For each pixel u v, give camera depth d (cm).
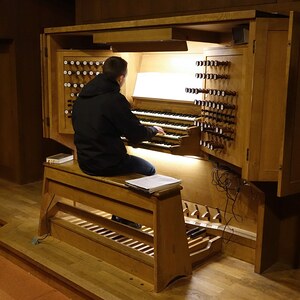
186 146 295
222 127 273
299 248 279
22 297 269
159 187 246
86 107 276
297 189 240
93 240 292
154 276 248
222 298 242
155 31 282
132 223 323
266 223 270
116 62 273
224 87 271
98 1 382
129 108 275
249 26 238
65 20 488
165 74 340
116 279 262
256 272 274
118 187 265
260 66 233
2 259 320
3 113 480
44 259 288
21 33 449
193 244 288
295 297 245
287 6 260
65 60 353
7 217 370
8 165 488
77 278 263
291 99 224
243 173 248
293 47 218
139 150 366
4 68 466
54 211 330
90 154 277
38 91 475
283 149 227
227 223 312
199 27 272
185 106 324
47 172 318
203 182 323
